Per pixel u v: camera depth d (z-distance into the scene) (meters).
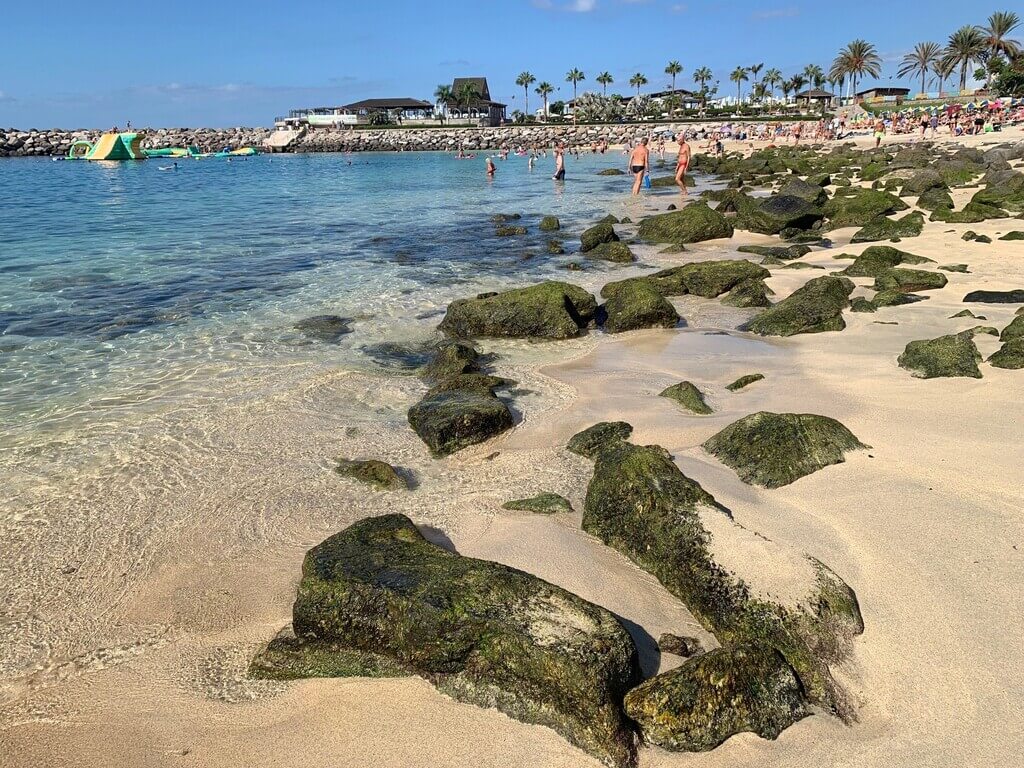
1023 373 8.11
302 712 4.25
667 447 7.20
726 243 20.22
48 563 5.88
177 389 9.55
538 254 19.17
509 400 9.06
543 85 147.75
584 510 6.06
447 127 121.31
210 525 6.38
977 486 5.82
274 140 106.06
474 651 4.25
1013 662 4.09
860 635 4.37
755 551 4.86
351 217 27.25
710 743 3.79
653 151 77.69
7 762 4.05
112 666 4.77
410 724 4.08
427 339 11.84
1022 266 14.08
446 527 6.18
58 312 13.15
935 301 12.14
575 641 4.11
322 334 12.01
